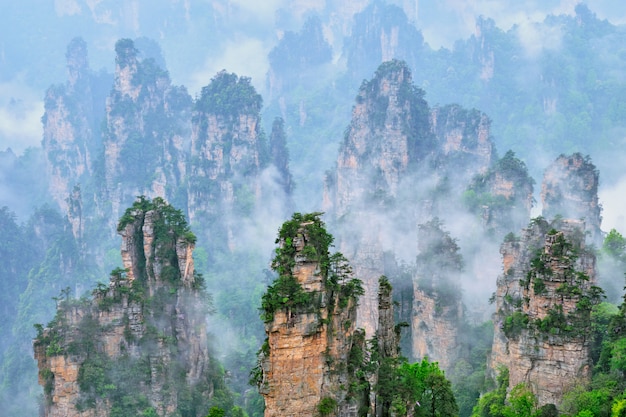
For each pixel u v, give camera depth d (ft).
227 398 510.17
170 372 474.90
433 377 330.75
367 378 311.88
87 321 463.01
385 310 337.72
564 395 349.82
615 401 331.16
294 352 293.84
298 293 293.43
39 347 451.94
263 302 297.74
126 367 462.60
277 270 300.61
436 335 584.40
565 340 356.79
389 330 338.54
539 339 363.56
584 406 338.13
